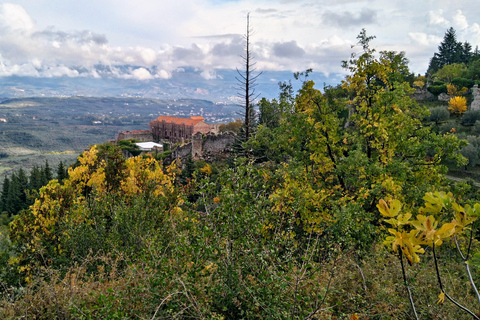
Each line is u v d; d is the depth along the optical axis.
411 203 10.55
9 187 63.22
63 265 8.03
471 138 38.25
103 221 9.23
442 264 5.69
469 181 25.66
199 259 4.16
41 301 4.59
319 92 11.95
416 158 11.52
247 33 15.86
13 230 9.40
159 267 4.28
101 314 3.67
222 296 3.81
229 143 56.69
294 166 12.25
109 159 12.51
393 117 10.97
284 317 3.33
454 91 56.09
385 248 5.85
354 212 7.14
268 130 14.47
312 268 3.82
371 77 12.28
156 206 9.94
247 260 4.22
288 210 5.31
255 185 4.79
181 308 3.53
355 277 4.94
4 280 7.75
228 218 4.33
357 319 3.34
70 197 10.38
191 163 41.22
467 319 3.89
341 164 11.11
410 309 4.10
